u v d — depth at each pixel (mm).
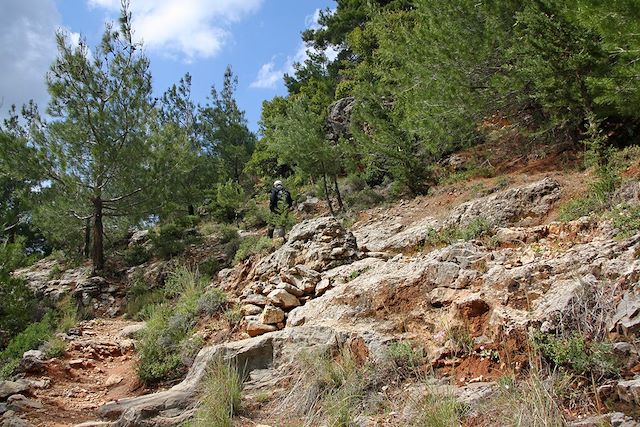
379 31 17250
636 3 7121
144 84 18500
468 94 12789
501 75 12164
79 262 18984
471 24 13047
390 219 12898
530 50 10789
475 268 6066
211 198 23422
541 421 3428
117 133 17703
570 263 5184
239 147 30188
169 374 7668
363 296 6480
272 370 6145
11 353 9664
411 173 14594
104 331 11852
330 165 17125
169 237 18797
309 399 5086
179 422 5410
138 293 15492
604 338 4062
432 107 13273
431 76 13547
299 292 7996
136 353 9281
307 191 20531
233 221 21766
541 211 8875
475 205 9914
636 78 8242
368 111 16234
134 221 18625
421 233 10016
